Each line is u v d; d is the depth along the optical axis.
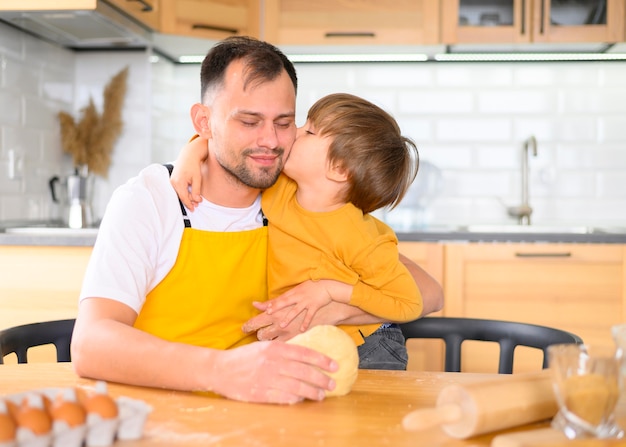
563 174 3.59
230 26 3.33
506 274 2.90
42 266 2.73
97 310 1.30
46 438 0.83
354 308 1.55
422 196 3.62
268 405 1.08
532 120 3.60
